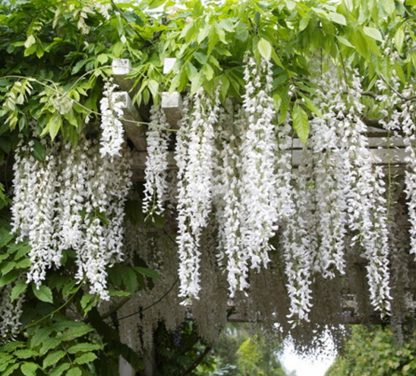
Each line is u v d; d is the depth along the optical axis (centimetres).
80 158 239
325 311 430
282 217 214
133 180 296
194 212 211
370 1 180
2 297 251
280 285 397
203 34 179
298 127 195
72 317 289
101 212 245
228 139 225
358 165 208
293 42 192
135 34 226
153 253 350
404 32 203
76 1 217
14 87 212
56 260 233
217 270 370
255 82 198
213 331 429
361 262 424
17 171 237
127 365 497
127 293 244
